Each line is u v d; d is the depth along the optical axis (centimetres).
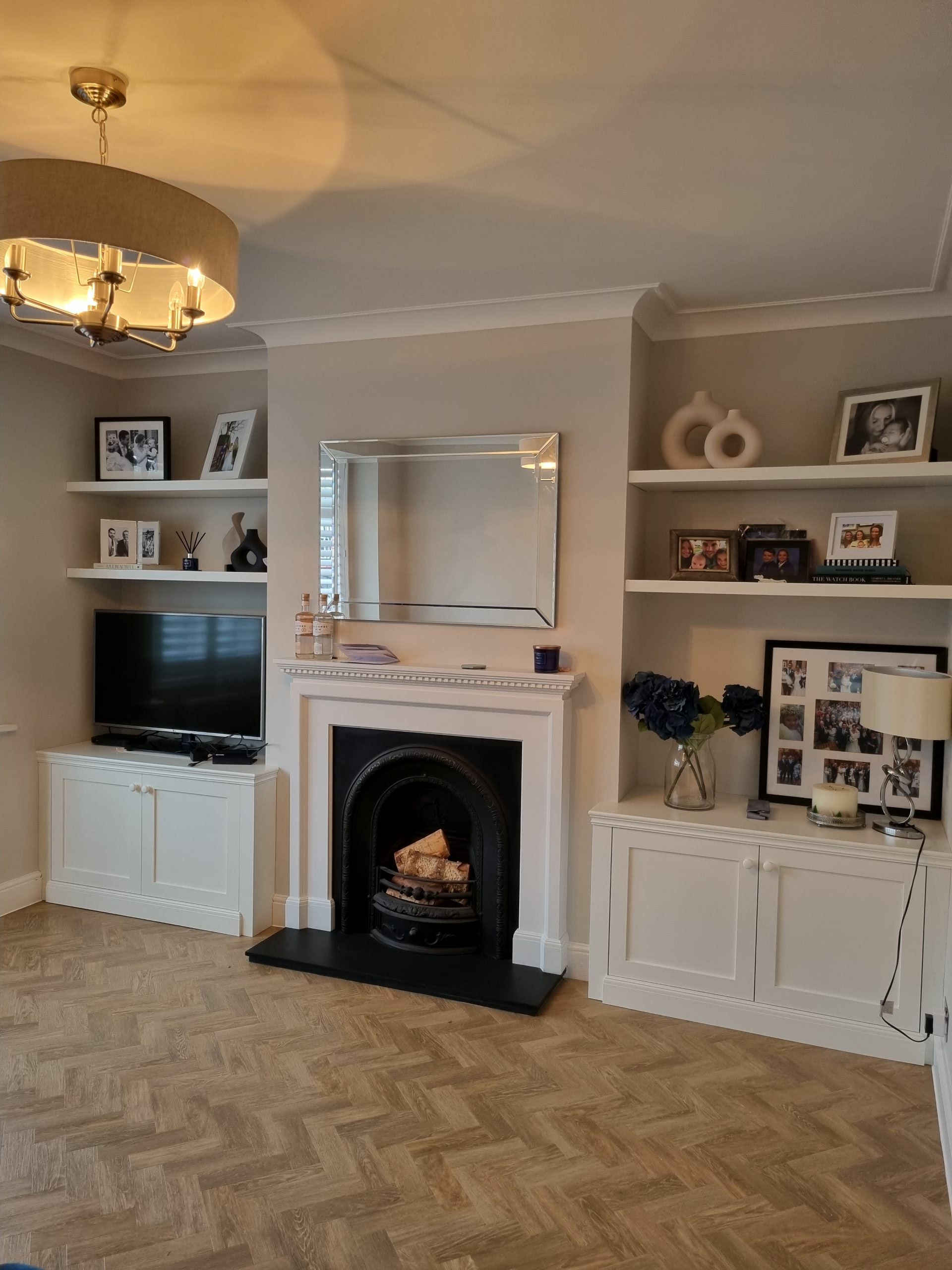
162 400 451
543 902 353
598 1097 271
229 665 414
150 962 361
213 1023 312
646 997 325
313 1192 227
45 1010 320
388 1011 324
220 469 421
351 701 378
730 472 321
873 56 181
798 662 347
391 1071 284
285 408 389
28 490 411
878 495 336
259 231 275
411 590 370
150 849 404
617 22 171
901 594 302
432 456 363
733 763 359
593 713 347
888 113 203
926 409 311
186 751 424
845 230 269
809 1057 296
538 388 348
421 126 211
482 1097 270
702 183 240
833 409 341
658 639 368
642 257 294
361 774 380
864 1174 238
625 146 220
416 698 361
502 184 242
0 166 171
